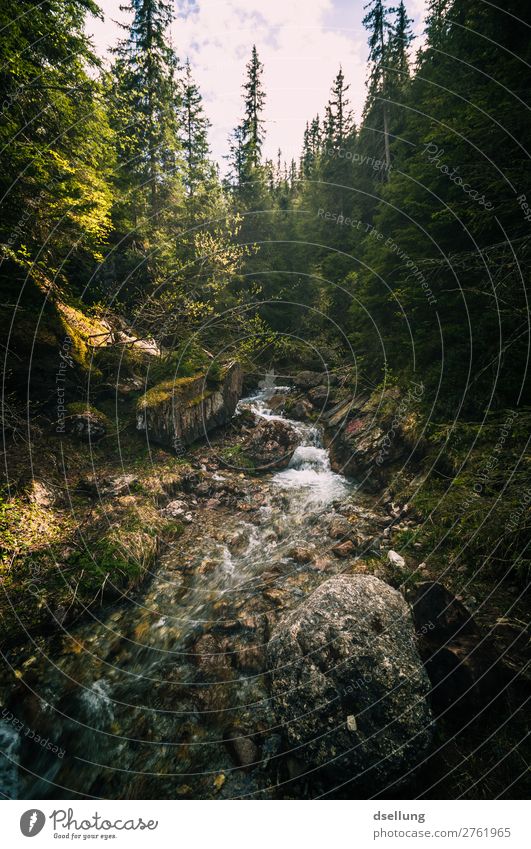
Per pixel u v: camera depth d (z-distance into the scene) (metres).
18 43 5.22
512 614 3.22
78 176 6.71
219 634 3.90
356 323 10.12
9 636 3.61
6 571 4.19
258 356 14.34
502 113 4.45
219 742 2.84
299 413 10.92
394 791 2.31
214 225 12.39
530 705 2.56
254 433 9.09
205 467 7.87
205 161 12.73
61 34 5.80
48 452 6.25
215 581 4.79
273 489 7.30
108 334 8.27
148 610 4.28
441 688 2.72
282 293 15.33
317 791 2.43
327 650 2.92
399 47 14.66
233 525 6.14
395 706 2.56
